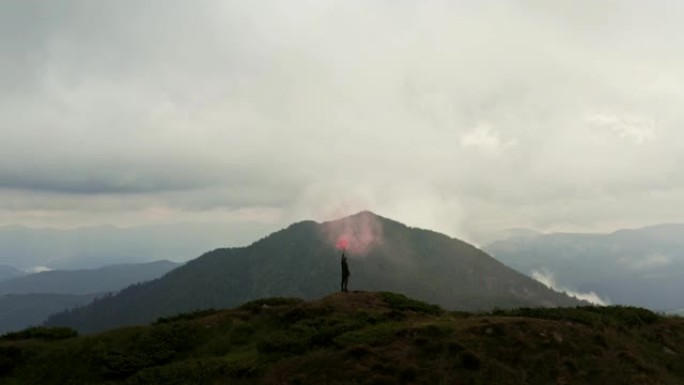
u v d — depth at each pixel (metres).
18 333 32.72
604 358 24.69
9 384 26.48
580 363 24.11
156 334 29.88
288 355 25.86
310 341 27.02
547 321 27.45
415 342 25.33
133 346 29.05
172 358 28.19
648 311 33.25
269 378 23.80
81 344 29.27
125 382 25.34
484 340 25.33
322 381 23.06
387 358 24.25
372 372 23.38
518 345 24.91
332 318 30.33
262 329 30.41
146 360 27.69
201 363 25.80
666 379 23.91
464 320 28.50
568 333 26.33
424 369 23.42
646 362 25.17
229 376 24.45
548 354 24.39
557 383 22.86
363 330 27.23
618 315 31.22
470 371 23.30
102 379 26.44
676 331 30.05
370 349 24.88
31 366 27.78
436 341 25.20
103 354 28.02
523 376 23.08
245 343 28.95
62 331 33.00
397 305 33.94
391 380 22.69
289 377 23.67
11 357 28.30
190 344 29.31
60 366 27.62
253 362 25.52
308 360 24.75
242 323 30.77
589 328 27.61
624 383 22.95
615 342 26.44
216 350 28.47
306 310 31.64
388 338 25.91
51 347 29.42
